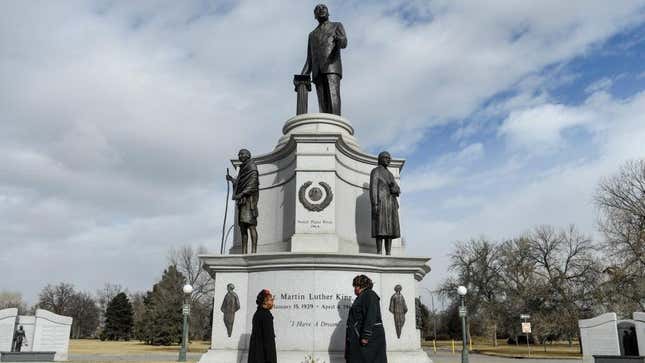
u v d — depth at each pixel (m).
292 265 9.86
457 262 61.53
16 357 21.42
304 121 12.67
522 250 50.66
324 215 10.97
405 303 10.13
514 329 50.94
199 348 43.38
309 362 9.16
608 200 37.44
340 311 9.70
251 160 11.16
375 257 10.04
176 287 58.22
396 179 13.12
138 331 67.81
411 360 9.67
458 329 74.81
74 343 59.38
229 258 10.19
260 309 7.13
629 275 36.09
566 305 45.78
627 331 21.25
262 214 12.24
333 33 13.55
